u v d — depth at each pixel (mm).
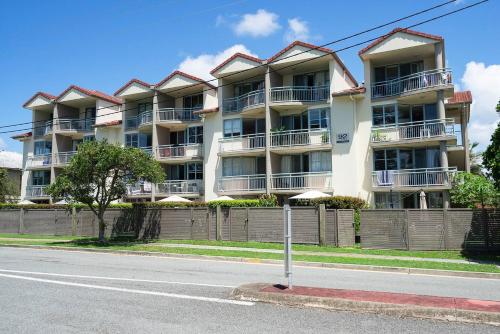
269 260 16828
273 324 6395
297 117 33438
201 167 37375
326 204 25531
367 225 20469
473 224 19078
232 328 6199
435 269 14297
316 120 31719
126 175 24359
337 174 30297
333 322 6492
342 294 7930
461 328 6164
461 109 31891
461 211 19266
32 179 47438
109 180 26500
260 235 23188
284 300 7766
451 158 35094
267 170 31875
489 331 6016
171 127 39375
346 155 30203
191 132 38188
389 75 30828
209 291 9172
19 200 48344
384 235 20156
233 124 34969
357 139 30359
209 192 35312
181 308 7480
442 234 19406
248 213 23609
